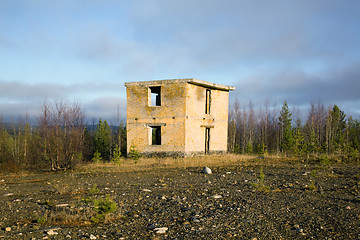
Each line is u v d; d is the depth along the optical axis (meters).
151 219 6.50
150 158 21.50
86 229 5.75
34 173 17.08
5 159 21.66
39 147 19.28
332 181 11.67
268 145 46.16
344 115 45.69
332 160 19.25
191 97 21.84
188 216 6.72
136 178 13.25
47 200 8.29
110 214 6.80
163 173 14.80
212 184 11.27
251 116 50.22
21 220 6.44
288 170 15.04
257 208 7.37
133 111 22.91
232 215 6.75
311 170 14.93
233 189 10.12
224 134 25.38
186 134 21.27
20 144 30.44
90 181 12.62
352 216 6.62
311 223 6.14
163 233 5.55
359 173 13.64
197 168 16.47
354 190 9.73
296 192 9.45
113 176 14.15
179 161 19.47
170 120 21.62
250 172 14.54
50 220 6.35
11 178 14.61
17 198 9.02
